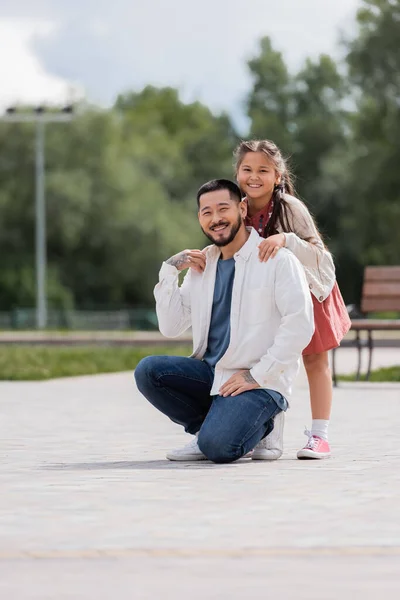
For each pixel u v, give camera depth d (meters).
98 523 7.16
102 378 22.47
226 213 10.13
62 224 91.25
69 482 8.88
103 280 94.75
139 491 8.43
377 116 81.56
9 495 8.26
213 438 9.95
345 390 19.05
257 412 10.02
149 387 10.48
